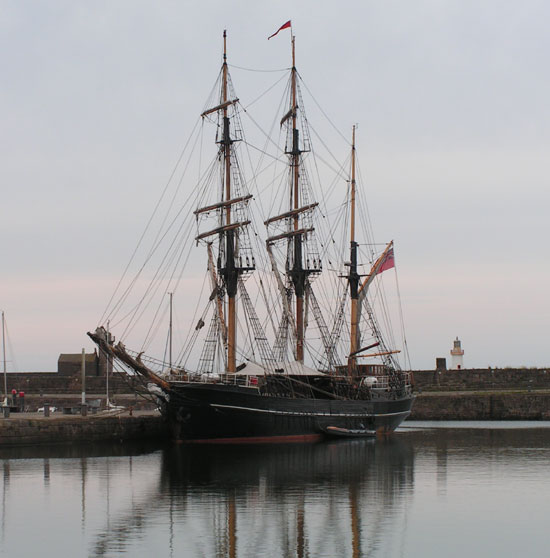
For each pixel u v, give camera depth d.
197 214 89.25
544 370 128.50
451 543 40.78
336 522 44.97
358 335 104.00
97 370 126.12
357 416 88.62
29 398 111.69
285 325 97.31
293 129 101.31
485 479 58.69
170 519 45.72
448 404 121.94
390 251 106.56
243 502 50.19
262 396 79.38
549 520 45.44
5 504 50.12
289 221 100.56
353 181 105.69
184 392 77.00
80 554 39.03
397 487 55.25
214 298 88.12
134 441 82.00
